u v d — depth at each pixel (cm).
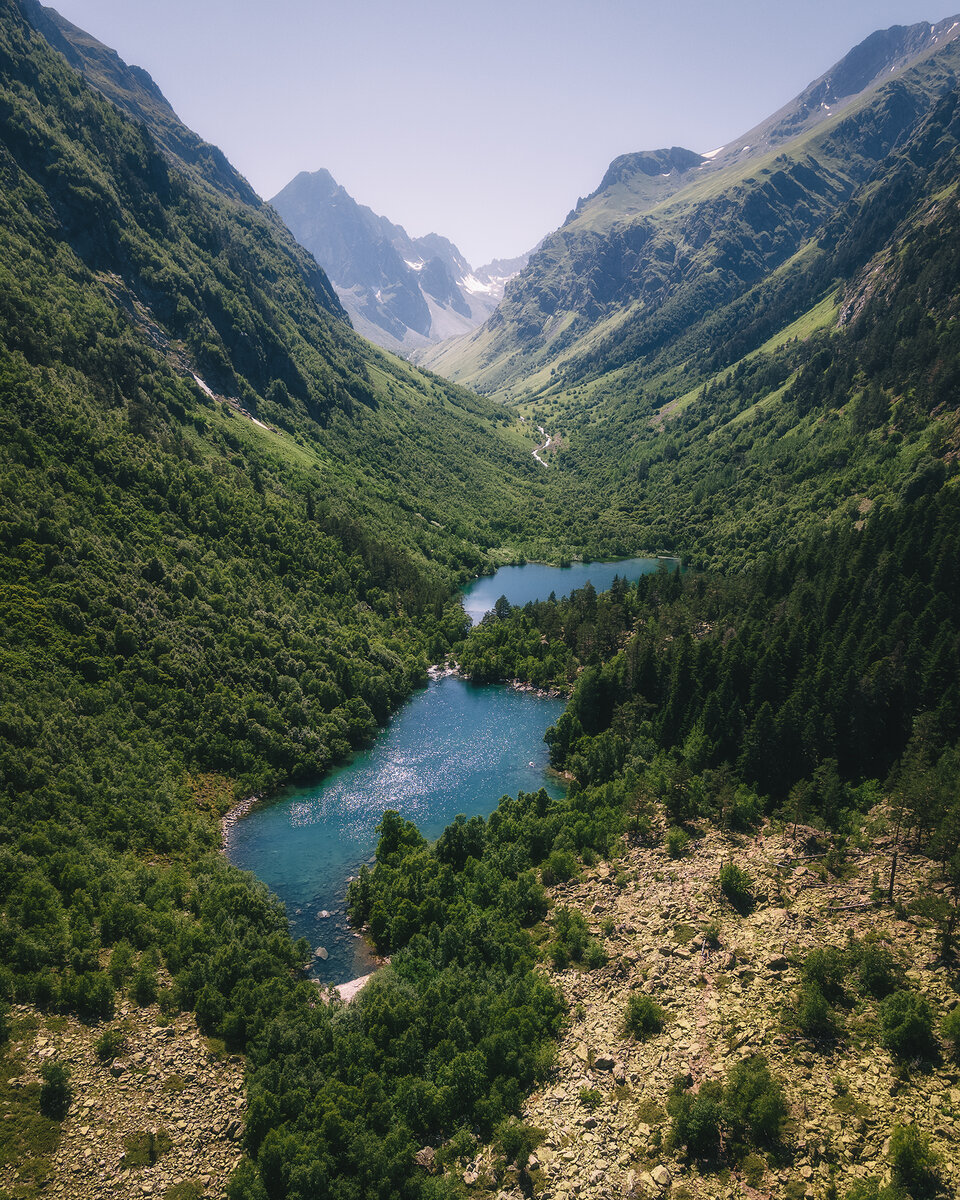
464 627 19312
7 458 13838
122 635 12212
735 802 9538
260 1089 6056
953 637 10738
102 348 19038
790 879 7850
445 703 15788
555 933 7894
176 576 14300
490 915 8212
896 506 19575
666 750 11994
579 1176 5169
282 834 10962
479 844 9700
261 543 17488
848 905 7250
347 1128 5659
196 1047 6550
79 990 6656
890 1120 5059
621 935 7531
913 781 8188
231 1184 5300
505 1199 5128
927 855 7725
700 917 7525
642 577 19638
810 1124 5131
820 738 10244
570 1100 5797
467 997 6912
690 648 13162
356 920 9025
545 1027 6556
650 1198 4891
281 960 7800
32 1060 6122
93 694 11138
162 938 7688
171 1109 5972
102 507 14575
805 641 12300
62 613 11850
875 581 13925
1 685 10138
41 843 8362
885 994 6084
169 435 18438
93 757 10244
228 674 13262
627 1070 5919
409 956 7838
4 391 15075
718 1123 5244
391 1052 6456
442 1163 5531
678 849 8900
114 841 9238
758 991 6388
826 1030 5866
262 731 12469
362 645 16212
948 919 6606
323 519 19875
